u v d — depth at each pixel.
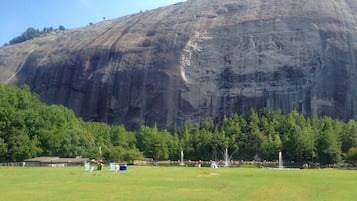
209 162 114.00
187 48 189.62
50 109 119.94
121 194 33.78
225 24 195.00
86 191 35.75
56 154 109.50
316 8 190.25
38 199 30.70
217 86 179.50
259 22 188.88
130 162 118.75
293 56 175.88
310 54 174.12
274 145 115.00
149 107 181.25
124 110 185.38
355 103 161.88
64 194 33.62
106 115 187.50
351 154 98.69
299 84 170.38
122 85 188.88
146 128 141.38
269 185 40.88
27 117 107.88
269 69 176.38
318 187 38.94
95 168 77.38
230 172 65.00
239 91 176.00
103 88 192.00
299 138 108.88
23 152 100.81
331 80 166.00
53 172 64.25
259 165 105.25
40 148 106.19
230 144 125.88
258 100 172.12
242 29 189.00
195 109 176.62
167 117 177.00
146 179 49.06
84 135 118.19
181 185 41.34
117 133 137.62
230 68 181.25
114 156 117.88
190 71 185.12
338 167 96.75
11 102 112.31
